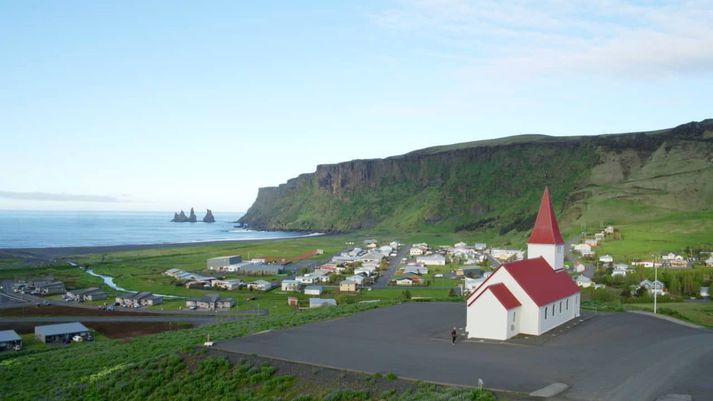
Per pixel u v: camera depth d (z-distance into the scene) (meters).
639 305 105.31
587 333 61.53
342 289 167.00
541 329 61.66
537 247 75.81
